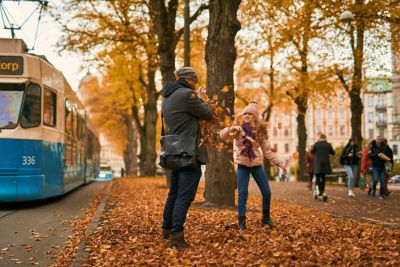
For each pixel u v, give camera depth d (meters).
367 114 117.00
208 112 7.41
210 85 12.93
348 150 20.34
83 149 24.81
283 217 11.31
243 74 40.44
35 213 13.71
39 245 8.91
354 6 23.38
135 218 11.09
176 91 7.43
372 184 21.20
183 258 6.79
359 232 9.02
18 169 14.22
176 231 7.41
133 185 24.86
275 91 38.81
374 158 19.62
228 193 12.77
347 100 33.28
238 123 8.73
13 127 14.33
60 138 16.62
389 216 12.85
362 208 15.12
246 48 35.16
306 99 33.47
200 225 9.56
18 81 14.61
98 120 62.31
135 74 36.81
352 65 28.48
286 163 9.16
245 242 7.88
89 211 14.16
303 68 31.66
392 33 24.70
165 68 21.42
